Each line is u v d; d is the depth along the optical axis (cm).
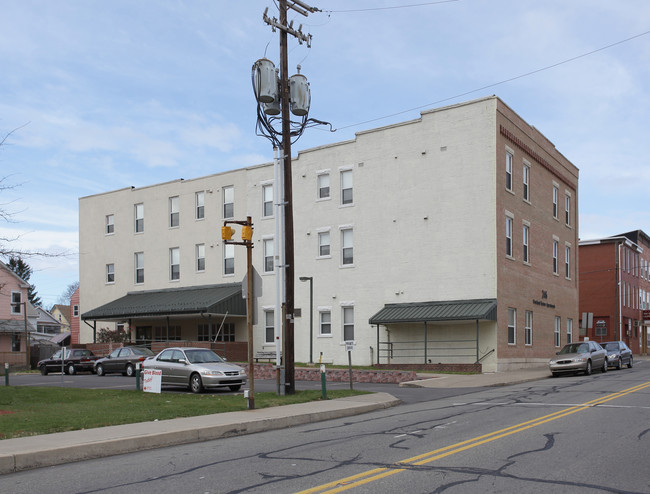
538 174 3697
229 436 1253
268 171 3931
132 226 4600
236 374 2139
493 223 3088
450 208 3228
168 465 944
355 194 3572
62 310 10788
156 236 4447
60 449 999
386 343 3353
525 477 798
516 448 992
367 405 1647
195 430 1199
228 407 1555
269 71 1934
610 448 982
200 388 2109
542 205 3728
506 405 1630
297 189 3803
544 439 1069
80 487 813
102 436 1123
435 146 3306
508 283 3189
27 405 1634
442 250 3231
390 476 815
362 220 3528
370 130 3547
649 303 6744
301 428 1342
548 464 872
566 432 1138
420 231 3316
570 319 4112
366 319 3450
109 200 4762
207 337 4131
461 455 944
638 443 1023
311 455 987
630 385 2098
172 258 4369
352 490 746
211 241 4150
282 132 1966
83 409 1534
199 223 4225
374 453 985
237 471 880
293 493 741
